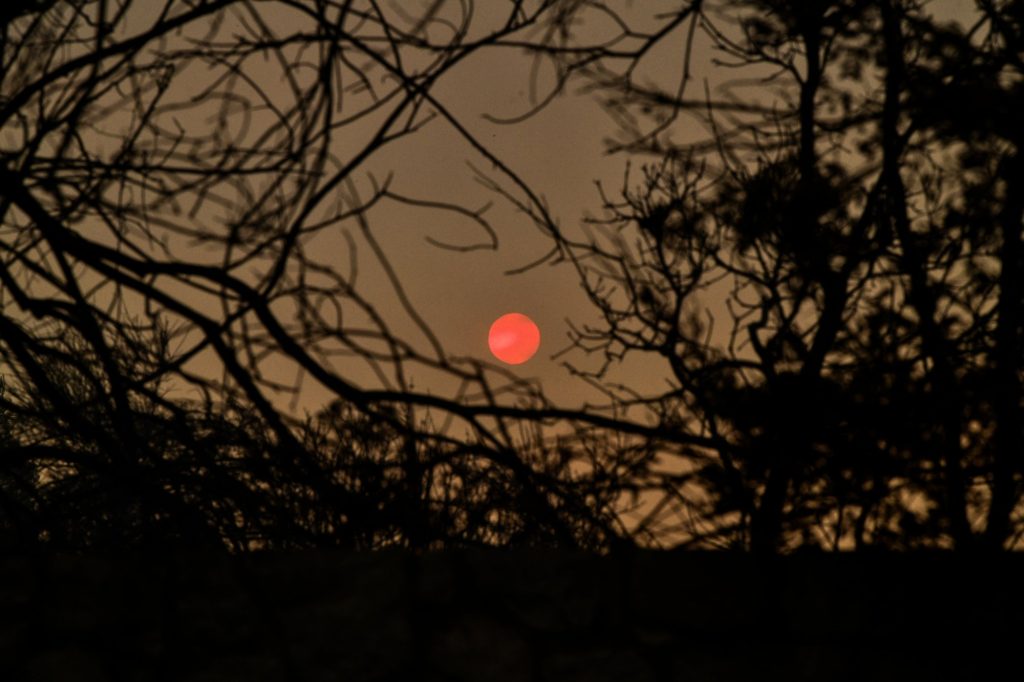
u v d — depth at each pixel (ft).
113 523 82.74
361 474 67.15
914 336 75.51
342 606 53.62
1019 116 73.61
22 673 51.13
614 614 55.11
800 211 82.58
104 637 52.03
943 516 70.95
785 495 68.44
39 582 52.24
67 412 71.15
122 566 52.85
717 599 55.62
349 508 66.23
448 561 54.90
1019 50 75.00
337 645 53.11
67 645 51.78
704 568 55.98
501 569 55.11
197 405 80.94
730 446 64.90
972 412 71.05
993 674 55.83
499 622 54.49
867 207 80.43
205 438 72.59
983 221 78.13
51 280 66.28
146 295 61.26
